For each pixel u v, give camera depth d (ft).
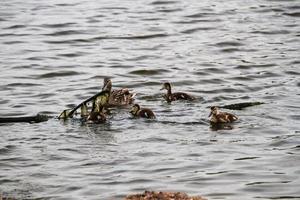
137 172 55.11
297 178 53.47
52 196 50.88
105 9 115.34
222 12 112.78
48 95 75.87
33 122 66.85
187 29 103.86
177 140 61.77
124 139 62.13
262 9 114.42
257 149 59.52
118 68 85.97
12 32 102.27
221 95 75.61
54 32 102.37
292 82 80.33
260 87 78.59
